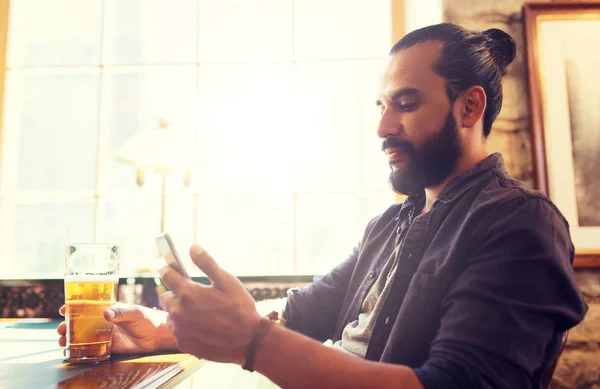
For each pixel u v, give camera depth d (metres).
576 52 1.71
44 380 0.60
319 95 2.14
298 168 2.11
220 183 2.11
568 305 0.63
